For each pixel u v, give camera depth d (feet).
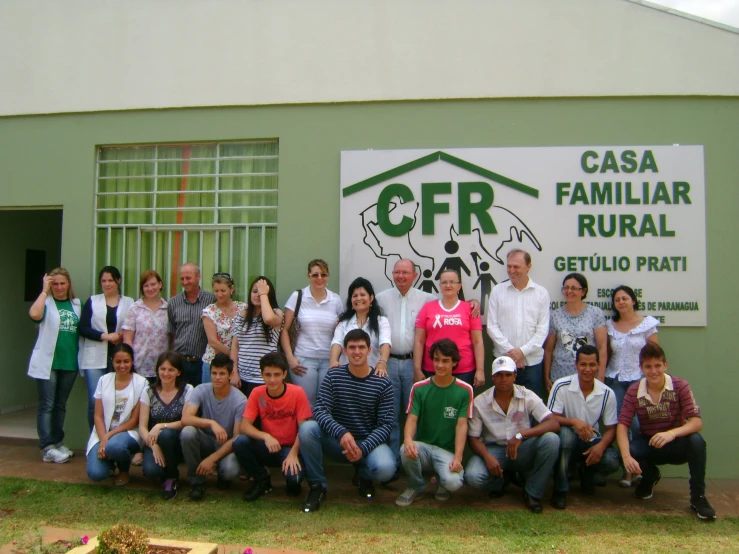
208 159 18.44
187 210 18.45
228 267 18.21
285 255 17.57
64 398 17.35
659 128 16.70
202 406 14.61
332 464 17.15
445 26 17.25
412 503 13.96
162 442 14.01
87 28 18.70
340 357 15.70
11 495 14.24
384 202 17.22
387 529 12.52
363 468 13.80
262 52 17.89
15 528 12.39
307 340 15.97
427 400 13.83
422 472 15.14
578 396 14.21
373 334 15.30
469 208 16.96
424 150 17.17
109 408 14.97
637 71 16.75
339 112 17.54
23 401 22.62
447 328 15.19
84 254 18.54
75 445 18.01
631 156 16.67
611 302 16.53
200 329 16.67
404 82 17.29
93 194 18.67
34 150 18.90
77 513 13.17
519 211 16.83
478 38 17.15
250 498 13.93
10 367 22.02
